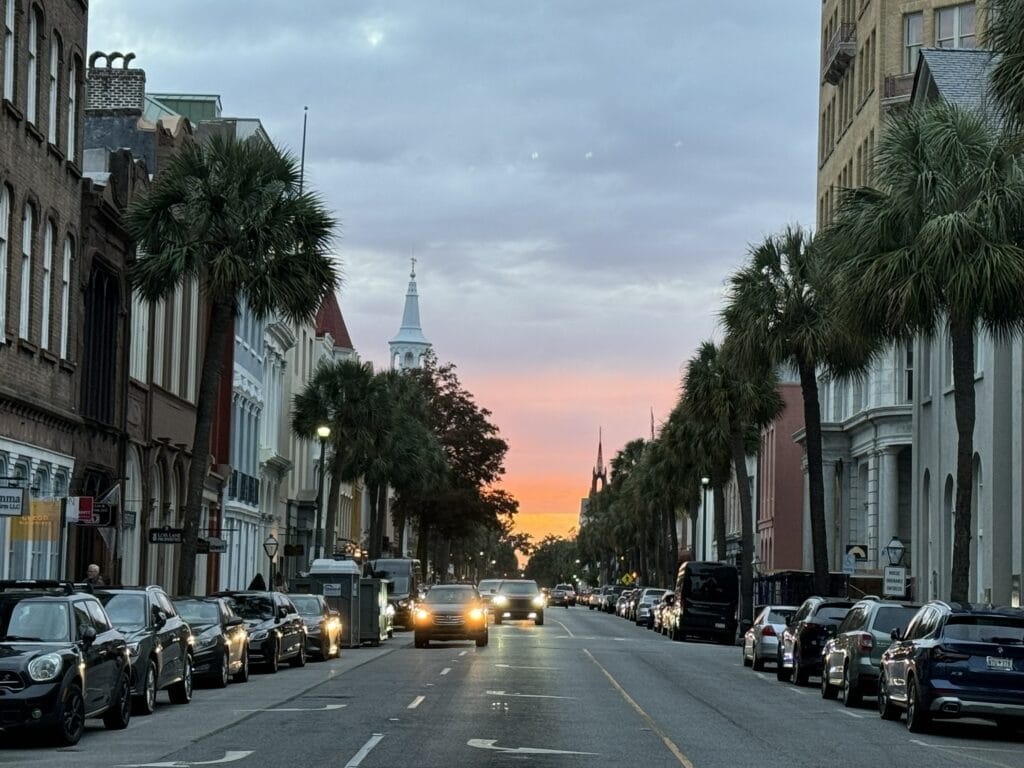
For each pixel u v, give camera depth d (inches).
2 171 1240.8
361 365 2768.2
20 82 1286.9
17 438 1285.7
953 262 1113.4
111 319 1630.2
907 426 2347.4
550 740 737.0
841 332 1578.5
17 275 1286.9
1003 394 1636.3
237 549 2549.2
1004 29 843.4
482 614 1865.2
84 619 751.1
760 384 2294.5
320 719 841.5
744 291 1713.8
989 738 846.5
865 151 2541.8
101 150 1982.0
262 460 2790.4
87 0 1518.2
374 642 1913.1
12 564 1306.6
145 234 1462.8
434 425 4392.2
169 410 1948.8
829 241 1237.1
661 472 3373.5
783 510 3563.0
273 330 2824.8
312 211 1477.6
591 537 7076.8
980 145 1163.3
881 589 2235.5
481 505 4377.5
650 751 697.6
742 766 644.1
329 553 2733.8
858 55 2623.0
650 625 2950.3
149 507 1803.6
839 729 850.8
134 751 675.4
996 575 1620.3
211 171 1481.3
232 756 652.7
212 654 1080.2
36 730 695.7
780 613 1475.1
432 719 841.5
